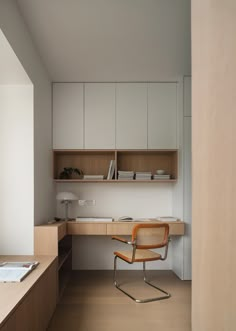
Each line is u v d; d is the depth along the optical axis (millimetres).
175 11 2527
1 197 2975
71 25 2699
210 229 1159
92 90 3906
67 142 3861
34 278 2082
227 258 976
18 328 1642
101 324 2406
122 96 3908
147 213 4066
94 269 4031
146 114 3896
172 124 3898
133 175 3814
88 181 3861
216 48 1092
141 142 3875
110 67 3502
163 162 4086
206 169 1210
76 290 3197
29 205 2973
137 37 2902
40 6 2436
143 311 2656
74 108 3891
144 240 3029
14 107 3000
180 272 3641
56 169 4039
